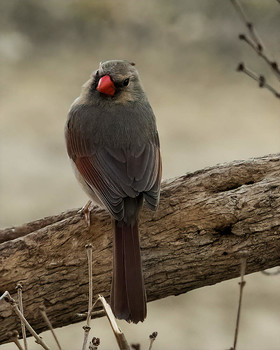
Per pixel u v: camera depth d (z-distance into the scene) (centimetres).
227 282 1416
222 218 748
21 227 839
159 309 1352
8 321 735
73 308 756
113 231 743
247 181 789
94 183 802
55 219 842
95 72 845
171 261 750
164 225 755
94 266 752
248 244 743
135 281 715
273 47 2098
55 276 749
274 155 808
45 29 2391
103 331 1271
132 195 759
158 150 830
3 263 752
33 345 1198
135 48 2372
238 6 838
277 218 743
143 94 849
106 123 814
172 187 782
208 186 782
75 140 828
